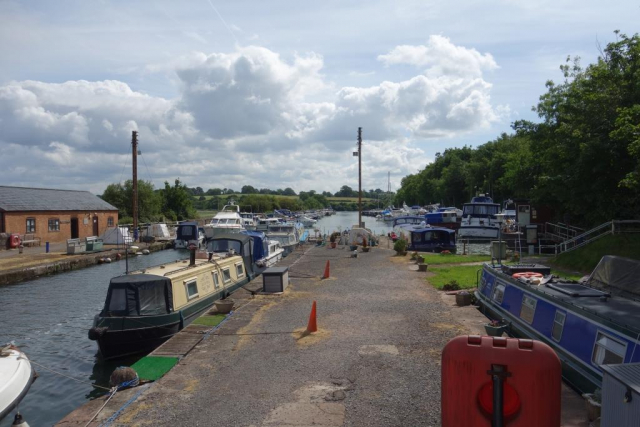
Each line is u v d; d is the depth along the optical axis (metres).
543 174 35.03
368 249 37.53
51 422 10.99
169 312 15.46
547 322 10.99
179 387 9.89
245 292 20.30
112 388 9.88
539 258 28.92
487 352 5.03
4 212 39.88
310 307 17.05
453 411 5.12
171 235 58.28
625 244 22.89
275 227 43.50
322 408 8.65
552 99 33.84
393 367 10.66
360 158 49.38
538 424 4.87
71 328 18.42
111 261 38.00
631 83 25.48
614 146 25.11
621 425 5.40
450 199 102.06
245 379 10.23
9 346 9.88
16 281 28.27
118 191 69.00
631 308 9.63
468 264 28.47
